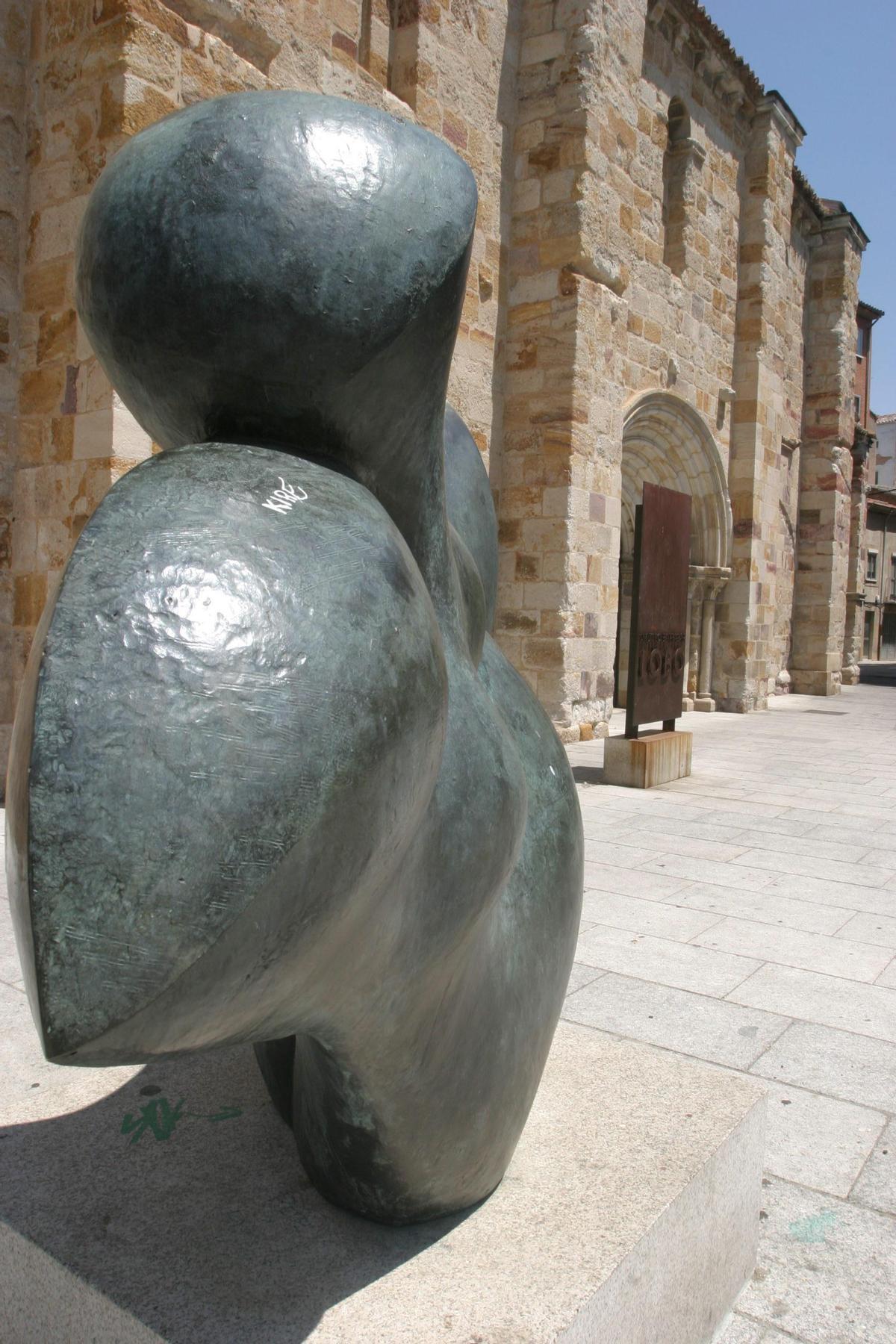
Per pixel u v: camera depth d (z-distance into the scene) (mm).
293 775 817
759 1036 3127
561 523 9500
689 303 12797
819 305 18062
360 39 7793
